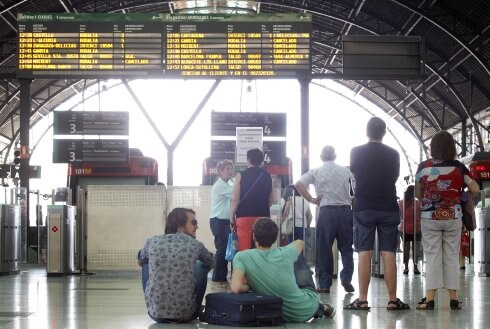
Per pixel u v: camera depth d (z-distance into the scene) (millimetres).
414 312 8312
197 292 7566
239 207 10297
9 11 32469
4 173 28078
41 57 18453
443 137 8633
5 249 15445
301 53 18703
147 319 7762
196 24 18703
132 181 22922
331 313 7750
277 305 7211
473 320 7570
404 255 15648
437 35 34656
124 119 22281
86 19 18594
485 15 30094
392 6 33875
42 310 8609
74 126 22219
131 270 15531
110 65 18547
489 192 20000
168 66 18641
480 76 35938
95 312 8406
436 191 8586
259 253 7422
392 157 8531
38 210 23172
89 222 15516
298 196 15266
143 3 35375
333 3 36531
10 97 39469
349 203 10453
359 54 19812
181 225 7715
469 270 17312
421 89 42969
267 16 18781
